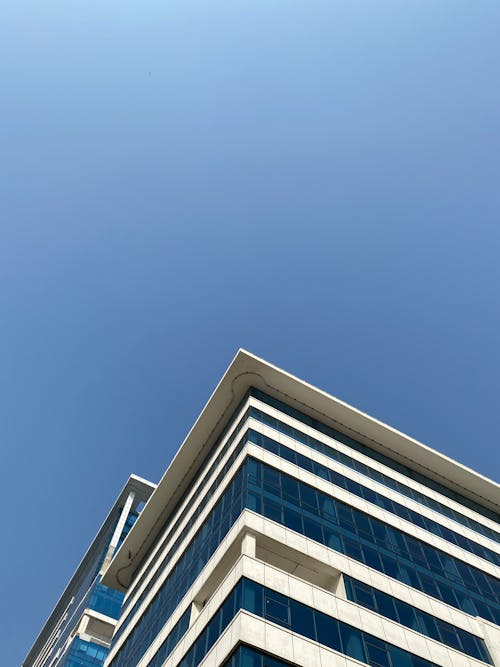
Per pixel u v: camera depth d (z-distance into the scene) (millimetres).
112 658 45656
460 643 32250
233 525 32844
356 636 28000
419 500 45031
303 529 33375
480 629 34281
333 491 38625
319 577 32156
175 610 35844
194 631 29859
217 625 27281
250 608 25984
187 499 47688
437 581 36719
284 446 39938
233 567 29172
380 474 44906
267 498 34062
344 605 29484
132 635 43875
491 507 50969
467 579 38938
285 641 25359
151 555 51812
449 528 43812
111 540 96750
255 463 36562
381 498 41750
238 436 40938
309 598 28422
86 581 97250
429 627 31984
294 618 26797
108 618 82750
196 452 48281
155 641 36625
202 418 46438
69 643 80438
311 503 36062
